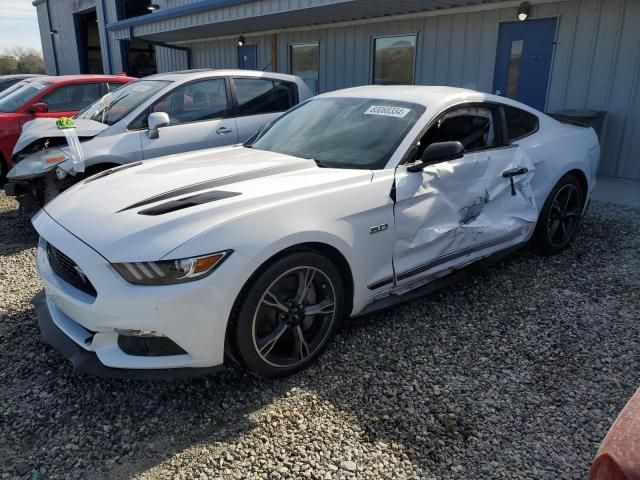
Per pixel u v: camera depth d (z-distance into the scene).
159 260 2.47
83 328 2.76
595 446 2.45
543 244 4.63
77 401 2.77
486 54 8.71
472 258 3.87
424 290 3.66
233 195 2.80
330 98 4.31
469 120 3.92
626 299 3.91
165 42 16.55
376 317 3.64
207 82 6.09
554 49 7.92
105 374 2.59
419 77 9.77
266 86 6.58
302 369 3.03
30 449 2.43
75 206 3.03
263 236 2.67
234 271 2.57
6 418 2.63
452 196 3.57
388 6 8.71
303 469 2.30
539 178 4.38
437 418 2.63
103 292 2.49
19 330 3.49
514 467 2.33
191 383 2.92
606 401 2.76
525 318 3.63
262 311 2.76
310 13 9.56
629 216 6.00
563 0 7.64
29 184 5.27
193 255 2.49
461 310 3.74
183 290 2.47
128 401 2.77
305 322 3.03
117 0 19.27
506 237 4.04
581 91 7.79
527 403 2.74
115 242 2.56
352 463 2.34
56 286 2.76
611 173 7.78
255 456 2.38
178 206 2.73
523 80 8.37
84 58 23.70
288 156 3.65
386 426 2.58
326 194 2.96
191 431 2.55
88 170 5.38
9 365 3.09
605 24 7.36
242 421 2.62
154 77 6.36
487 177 3.81
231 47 14.40
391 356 3.17
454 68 9.20
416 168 3.37
